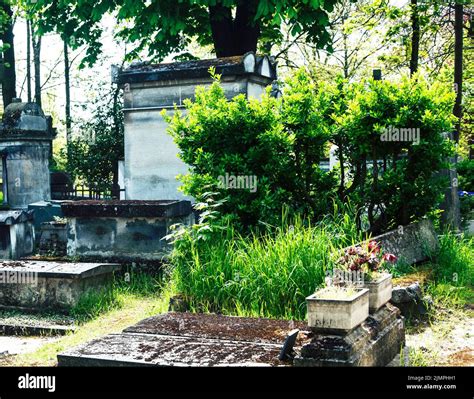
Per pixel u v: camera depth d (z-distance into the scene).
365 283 5.31
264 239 8.11
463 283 8.34
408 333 6.47
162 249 10.09
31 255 11.95
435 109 8.70
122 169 20.83
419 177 9.24
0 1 24.58
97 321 7.64
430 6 16.17
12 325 7.55
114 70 17.62
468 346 5.93
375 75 10.54
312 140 9.10
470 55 21.28
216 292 7.36
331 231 8.28
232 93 12.69
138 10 15.43
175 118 9.45
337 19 26.97
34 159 16.83
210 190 8.77
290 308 6.84
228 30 18.06
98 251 10.52
